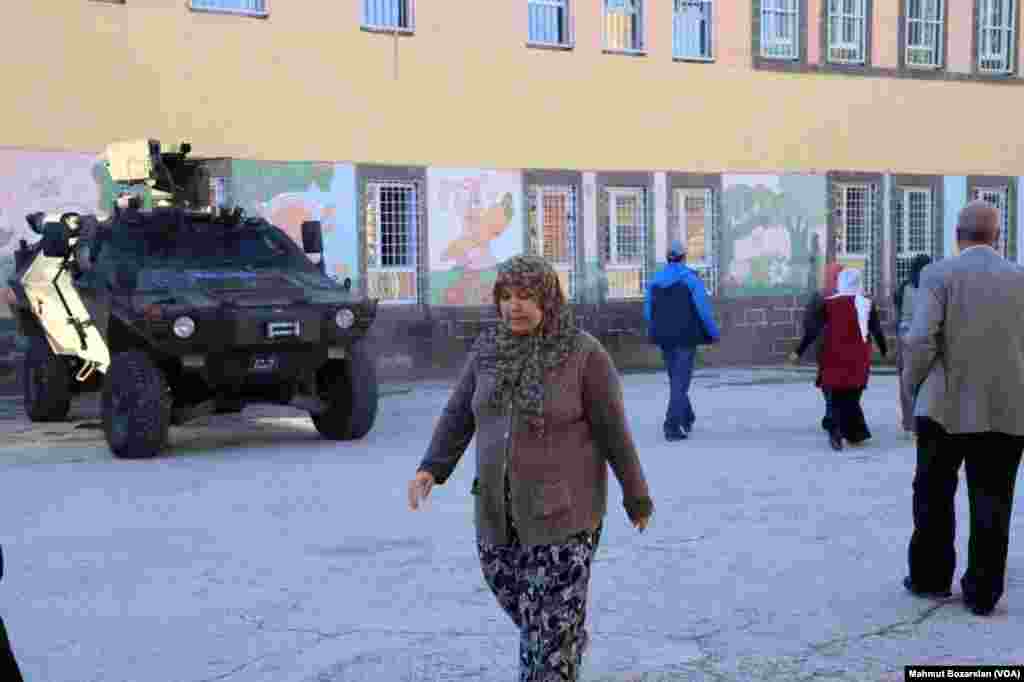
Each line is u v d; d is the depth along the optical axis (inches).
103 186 695.7
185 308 434.0
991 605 231.0
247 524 324.2
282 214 756.0
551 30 861.8
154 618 235.6
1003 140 1061.8
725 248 932.6
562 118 859.4
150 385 441.1
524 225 845.8
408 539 303.6
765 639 217.8
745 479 386.3
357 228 781.9
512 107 838.5
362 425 486.0
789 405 611.8
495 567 165.6
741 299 940.6
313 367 466.3
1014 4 1064.2
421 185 805.9
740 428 520.1
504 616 234.7
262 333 442.3
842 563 273.4
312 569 273.4
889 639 217.0
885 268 1007.0
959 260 230.8
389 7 796.6
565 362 161.0
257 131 746.2
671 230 908.6
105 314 467.2
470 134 823.1
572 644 159.3
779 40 958.4
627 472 163.2
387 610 239.3
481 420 164.7
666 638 218.8
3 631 141.7
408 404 637.9
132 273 475.5
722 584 256.1
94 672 203.9
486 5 825.5
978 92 1045.8
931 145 1024.9
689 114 912.9
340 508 344.8
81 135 690.2
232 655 212.1
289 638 221.6
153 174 520.1
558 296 163.0
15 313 571.8
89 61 691.4
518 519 160.6
